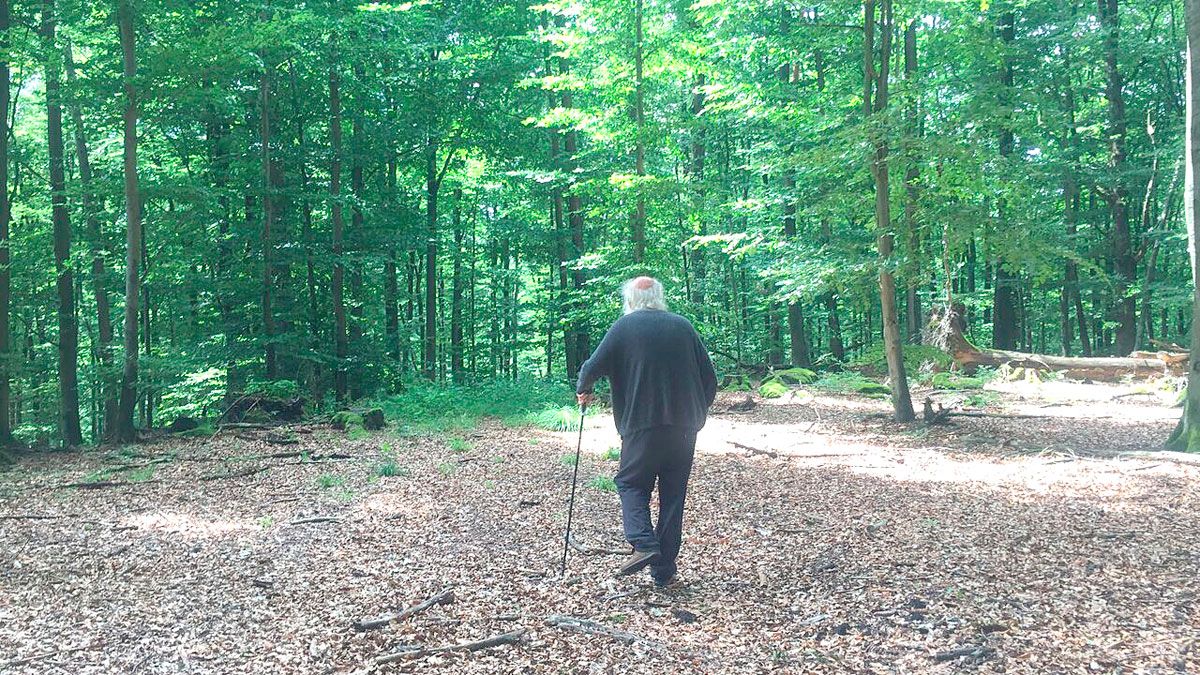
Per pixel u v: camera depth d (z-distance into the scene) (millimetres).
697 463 7934
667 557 3982
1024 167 8977
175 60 10477
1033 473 6816
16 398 16078
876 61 15211
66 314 12812
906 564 4293
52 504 6656
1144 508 5426
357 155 16703
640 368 3920
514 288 27125
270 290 15125
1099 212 21609
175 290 15352
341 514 5949
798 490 6445
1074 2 19938
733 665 3057
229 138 15383
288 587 4137
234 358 14797
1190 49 7172
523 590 4000
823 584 4000
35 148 16484
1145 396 12742
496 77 18078
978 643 3201
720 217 15336
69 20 12078
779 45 13625
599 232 19250
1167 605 3553
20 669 3115
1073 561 4266
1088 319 29297
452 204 23562
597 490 6648
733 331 21000
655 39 13773
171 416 15516
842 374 16156
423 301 27531
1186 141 7363
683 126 14242
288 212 16844
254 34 11086
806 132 14727
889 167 9750
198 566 4594
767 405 13141
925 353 10383
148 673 3066
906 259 9508
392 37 16844
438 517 5770
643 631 3422
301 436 10898
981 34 9688
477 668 3062
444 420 12094
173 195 11391
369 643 3334
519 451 9070
